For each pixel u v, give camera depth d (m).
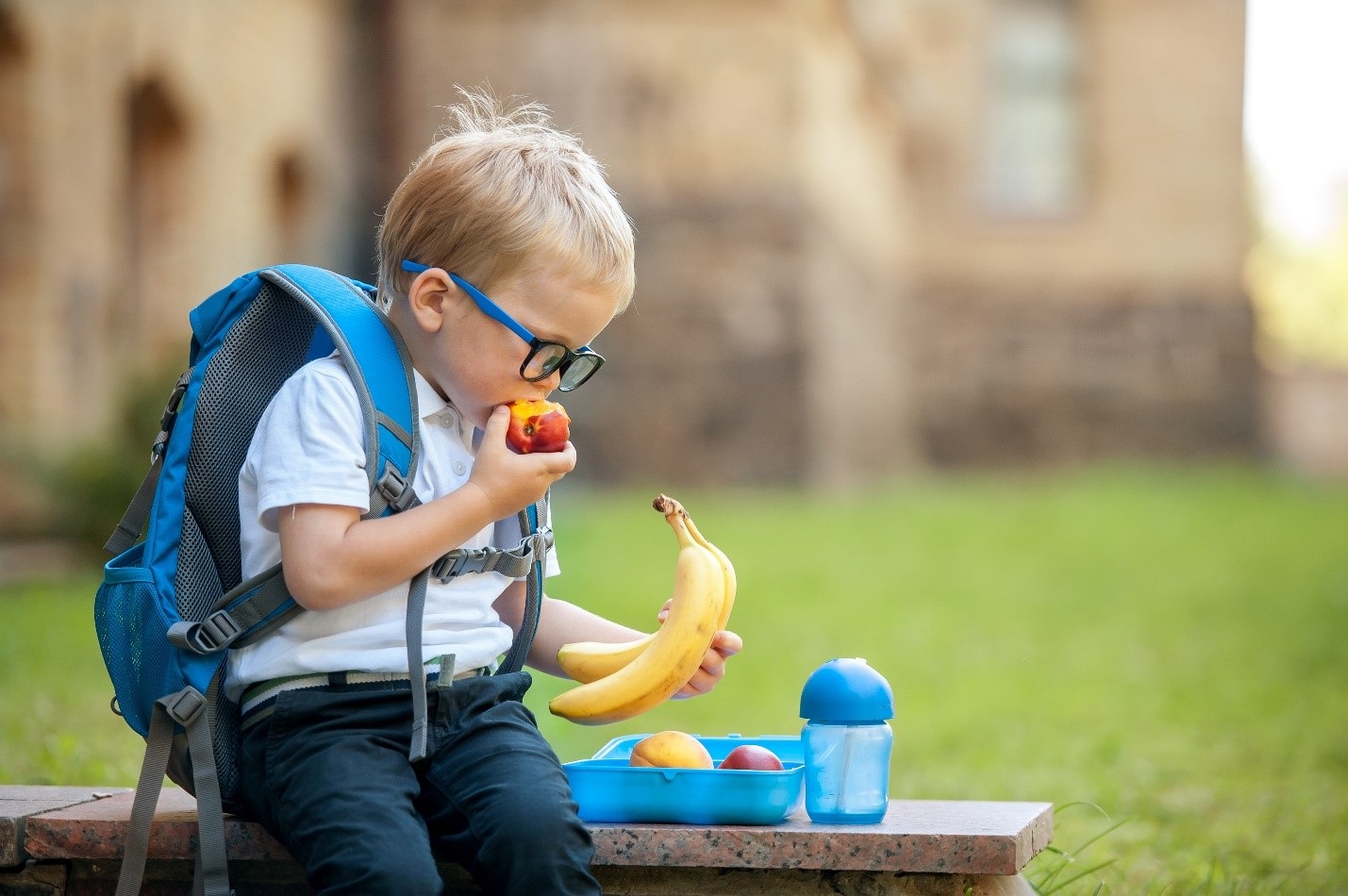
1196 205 33.72
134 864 3.23
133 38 17.81
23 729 6.74
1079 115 33.94
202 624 3.26
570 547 16.27
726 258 25.05
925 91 33.72
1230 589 15.21
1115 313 33.88
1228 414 33.81
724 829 3.32
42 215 16.11
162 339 19.55
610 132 24.94
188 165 19.78
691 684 3.71
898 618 12.99
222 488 3.45
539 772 3.20
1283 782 6.97
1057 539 19.23
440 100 25.08
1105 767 7.28
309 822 3.09
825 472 25.77
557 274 3.38
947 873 3.36
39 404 16.06
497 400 3.42
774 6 24.72
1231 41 33.44
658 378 25.14
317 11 24.16
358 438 3.31
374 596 3.32
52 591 12.62
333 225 24.91
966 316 33.91
